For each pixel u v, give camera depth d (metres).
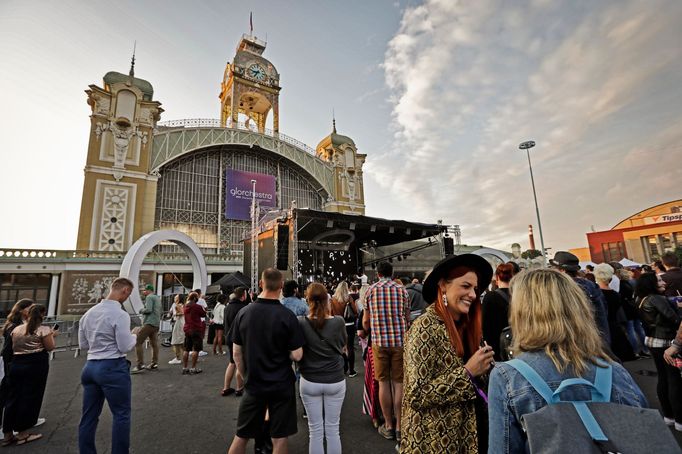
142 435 4.06
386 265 4.38
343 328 3.36
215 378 6.71
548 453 0.94
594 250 44.34
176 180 28.12
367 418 4.41
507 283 3.40
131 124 25.59
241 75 35.38
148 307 7.62
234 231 29.69
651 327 3.91
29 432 4.25
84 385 3.23
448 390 1.53
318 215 13.21
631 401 1.08
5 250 18.47
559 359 1.17
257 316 2.96
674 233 39.31
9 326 4.30
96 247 22.69
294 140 35.16
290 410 2.90
